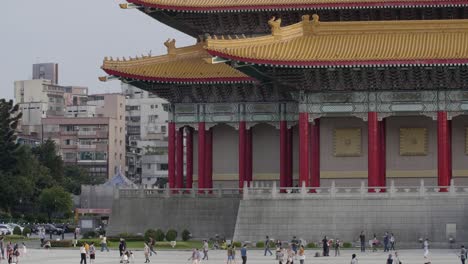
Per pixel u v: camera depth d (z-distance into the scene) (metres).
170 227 120.88
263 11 125.88
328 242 100.00
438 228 105.56
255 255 99.81
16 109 195.12
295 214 108.25
